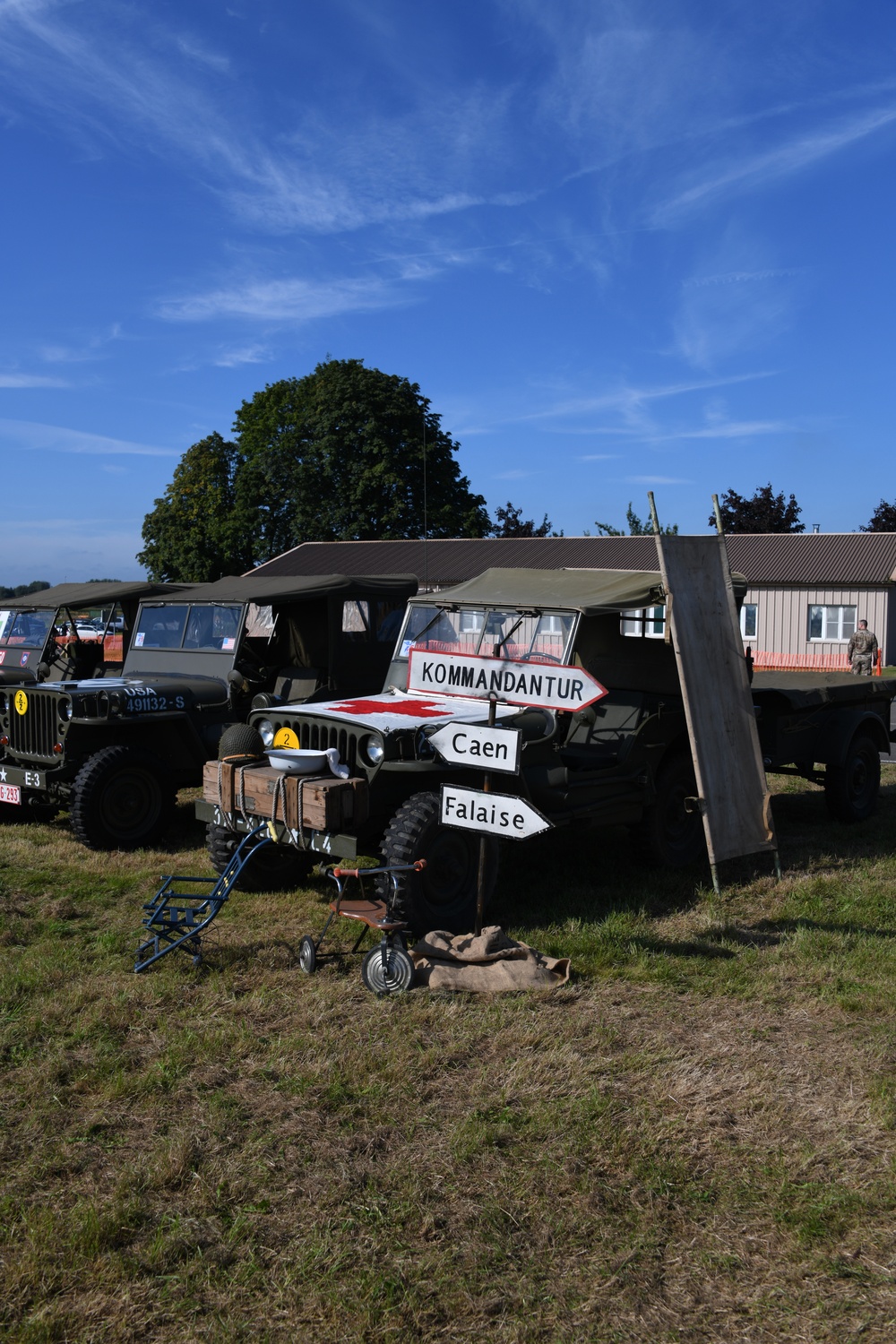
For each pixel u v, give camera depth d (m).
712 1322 2.55
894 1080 3.74
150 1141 3.36
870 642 17.81
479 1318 2.54
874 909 5.90
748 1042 4.10
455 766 5.25
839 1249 2.81
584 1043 4.07
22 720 7.88
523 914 5.77
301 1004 4.46
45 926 5.59
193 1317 2.55
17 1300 2.60
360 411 36.03
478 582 7.10
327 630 8.52
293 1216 2.93
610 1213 2.95
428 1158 3.23
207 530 41.34
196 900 6.06
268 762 5.68
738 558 29.36
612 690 7.30
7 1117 3.51
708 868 6.92
